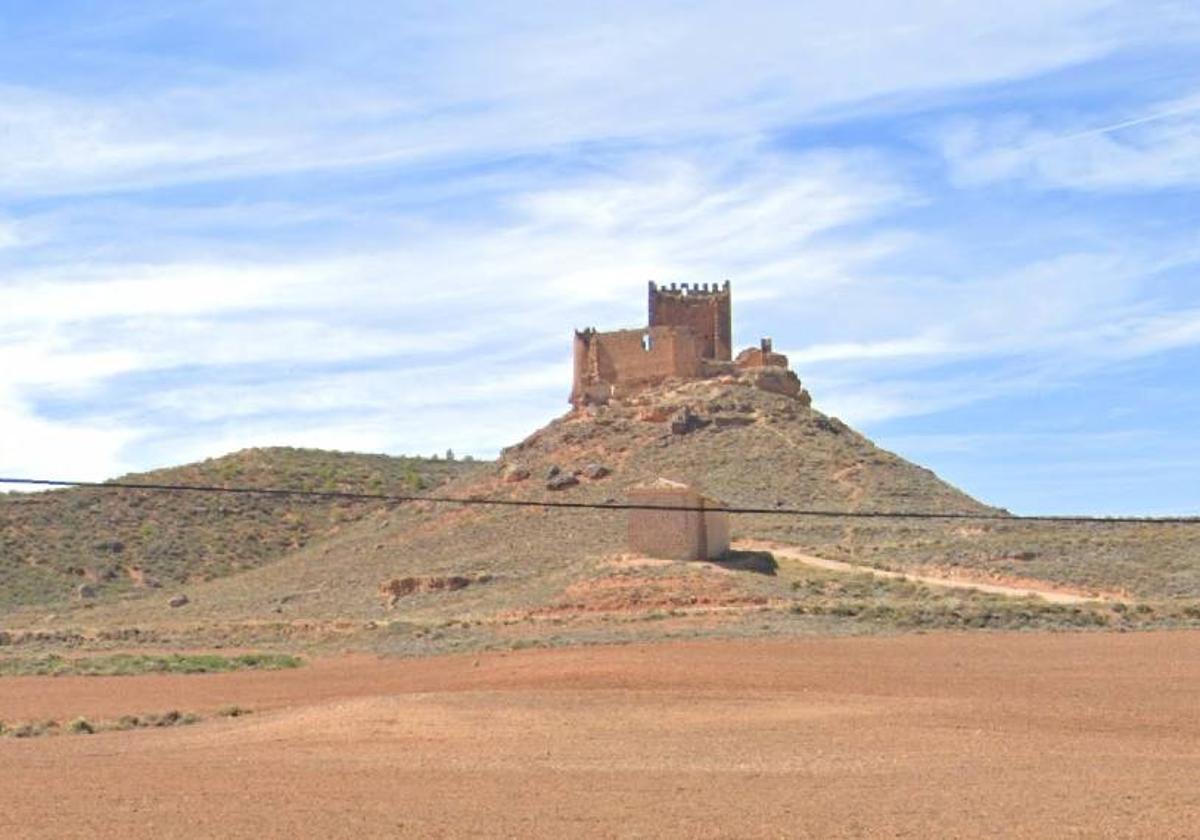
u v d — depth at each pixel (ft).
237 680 239.09
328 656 278.67
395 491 588.09
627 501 341.00
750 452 448.65
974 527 393.09
